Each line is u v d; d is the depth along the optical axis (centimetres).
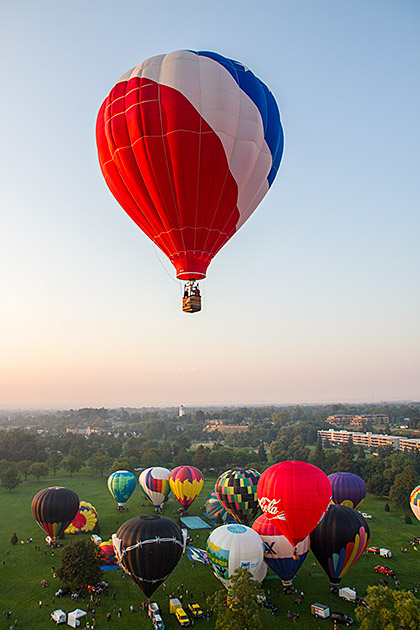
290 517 4125
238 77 3134
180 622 3728
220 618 3475
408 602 3119
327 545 4269
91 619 3841
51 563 5194
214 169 3017
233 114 2995
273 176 3456
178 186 3039
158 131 2925
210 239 3288
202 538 6094
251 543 4028
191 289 3328
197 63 3023
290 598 4234
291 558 4284
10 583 4634
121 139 3059
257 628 3441
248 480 5909
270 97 3350
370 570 4975
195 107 2914
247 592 3478
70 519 5753
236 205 3238
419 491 6353
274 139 3300
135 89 2998
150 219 3284
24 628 3728
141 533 3884
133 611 3978
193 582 4612
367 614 3294
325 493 4184
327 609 3881
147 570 3825
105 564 5003
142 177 3086
